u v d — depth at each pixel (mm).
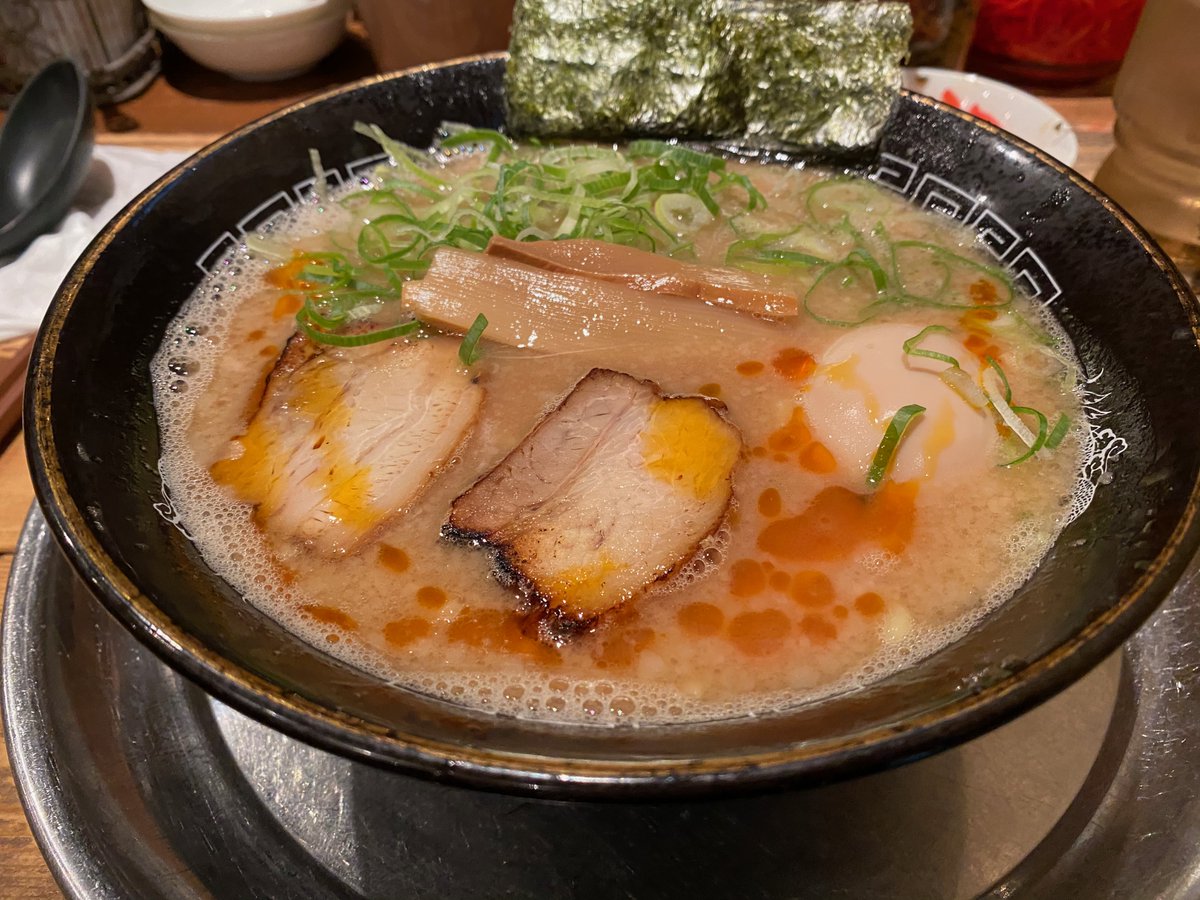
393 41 332
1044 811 163
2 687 171
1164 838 154
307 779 168
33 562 192
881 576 168
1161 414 166
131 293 193
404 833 162
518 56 248
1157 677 179
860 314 214
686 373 201
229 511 175
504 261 208
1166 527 143
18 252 276
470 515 172
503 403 196
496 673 154
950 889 155
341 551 170
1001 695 125
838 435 186
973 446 183
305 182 238
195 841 158
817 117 247
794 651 159
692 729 144
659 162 238
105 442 167
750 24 242
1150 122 252
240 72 350
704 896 155
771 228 236
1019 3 331
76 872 149
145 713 175
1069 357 199
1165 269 181
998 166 224
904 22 241
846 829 162
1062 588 154
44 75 307
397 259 218
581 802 121
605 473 177
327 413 190
